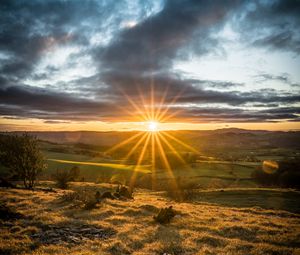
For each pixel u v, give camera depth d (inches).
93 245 663.1
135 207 1229.1
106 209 1115.9
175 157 5290.4
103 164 4906.5
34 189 1705.2
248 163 5693.9
